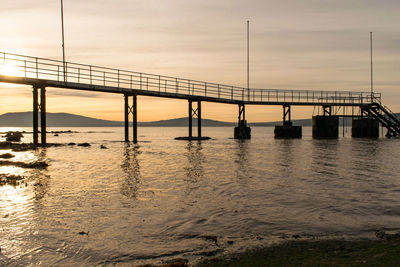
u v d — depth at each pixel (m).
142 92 40.47
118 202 11.34
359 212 10.11
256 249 7.18
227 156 27.11
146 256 6.92
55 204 11.07
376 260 6.45
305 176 16.83
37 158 25.41
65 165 21.25
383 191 13.12
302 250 7.07
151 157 26.39
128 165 21.30
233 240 7.77
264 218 9.48
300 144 42.16
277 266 6.26
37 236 8.09
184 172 18.27
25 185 14.30
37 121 34.97
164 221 9.23
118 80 36.78
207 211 10.21
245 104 51.88
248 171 18.61
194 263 6.46
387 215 9.80
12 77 30.27
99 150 33.00
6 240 7.84
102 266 6.50
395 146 37.84
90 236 8.09
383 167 20.20
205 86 45.44
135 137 43.09
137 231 8.43
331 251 6.99
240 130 52.34
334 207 10.69
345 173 17.83
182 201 11.48
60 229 8.59
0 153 29.36
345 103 55.84
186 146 39.44
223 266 6.30
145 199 11.79
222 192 12.98
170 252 7.10
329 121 55.12
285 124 55.16
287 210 10.32
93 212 10.12
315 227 8.70
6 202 11.30
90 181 15.41
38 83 32.34
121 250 7.24
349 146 38.06
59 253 7.12
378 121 57.34
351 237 7.89
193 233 8.27
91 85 35.06
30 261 6.75
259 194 12.59
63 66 32.47
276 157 26.19
